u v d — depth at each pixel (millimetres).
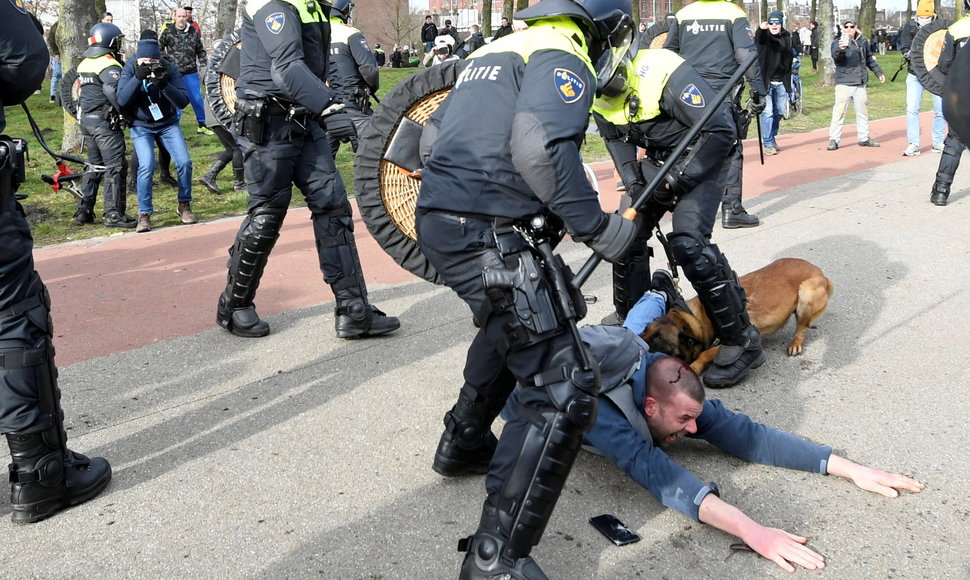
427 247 2480
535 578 2383
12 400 2908
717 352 4027
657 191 3842
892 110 17203
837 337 4559
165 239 7531
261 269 4750
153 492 3219
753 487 3117
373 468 3348
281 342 4785
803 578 2605
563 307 2338
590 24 2434
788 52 10398
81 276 6383
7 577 2723
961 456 3295
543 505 2373
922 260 5898
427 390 4059
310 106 4188
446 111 2479
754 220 7102
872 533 2820
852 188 8656
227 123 5418
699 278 3801
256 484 3252
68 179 3477
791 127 14812
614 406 2922
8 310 2895
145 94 7664
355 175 3529
